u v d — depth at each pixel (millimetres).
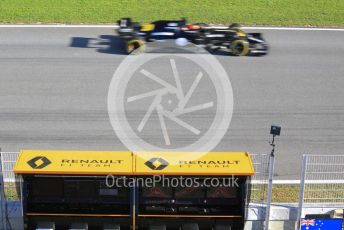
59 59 26078
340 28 31109
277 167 18312
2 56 26188
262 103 22594
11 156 15734
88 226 14828
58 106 21906
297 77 25094
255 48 26844
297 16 32062
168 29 26453
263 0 33781
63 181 14375
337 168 17391
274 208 15430
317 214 14789
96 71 24906
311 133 20578
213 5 32844
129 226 14766
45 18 30844
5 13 31188
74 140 19578
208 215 14609
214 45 27016
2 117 21000
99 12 31703
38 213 14516
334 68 26203
